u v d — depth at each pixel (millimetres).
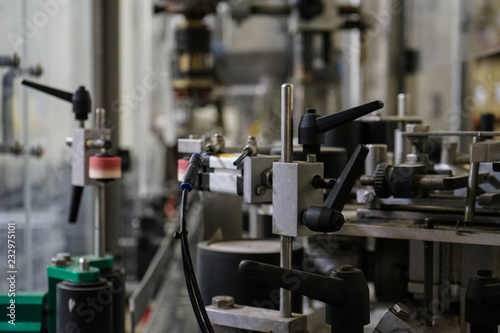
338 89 3076
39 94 1618
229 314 938
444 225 979
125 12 2631
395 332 914
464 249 1032
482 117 1233
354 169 831
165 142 3342
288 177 840
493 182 1061
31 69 1530
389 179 987
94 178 1126
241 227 1326
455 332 997
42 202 1656
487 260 1018
